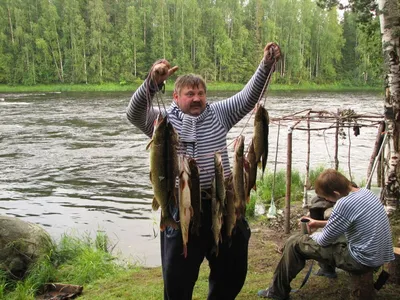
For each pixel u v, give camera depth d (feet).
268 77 10.90
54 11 211.82
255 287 15.97
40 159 52.75
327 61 235.40
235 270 11.41
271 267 18.81
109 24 217.36
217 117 11.04
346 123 29.86
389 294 14.19
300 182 35.09
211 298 11.84
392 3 20.42
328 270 15.99
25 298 17.43
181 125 10.63
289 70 222.07
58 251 22.49
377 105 110.32
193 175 9.92
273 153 55.11
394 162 21.09
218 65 221.87
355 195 12.32
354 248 12.26
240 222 11.14
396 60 20.51
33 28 211.00
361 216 12.04
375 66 33.09
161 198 9.89
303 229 14.37
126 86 206.08
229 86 206.28
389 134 21.08
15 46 207.00
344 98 140.56
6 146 60.85
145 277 18.98
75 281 19.29
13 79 203.62
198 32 224.53
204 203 10.68
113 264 21.38
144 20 221.25
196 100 10.60
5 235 20.31
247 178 10.90
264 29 224.12
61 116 95.04
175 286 10.78
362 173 43.45
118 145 62.28
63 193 38.40
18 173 45.98
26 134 71.41
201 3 231.91
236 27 232.53
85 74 205.77
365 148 57.93
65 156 54.65
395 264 14.84
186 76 10.76
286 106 108.99
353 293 12.79
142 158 53.62
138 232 27.89
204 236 10.79
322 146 59.98
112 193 38.37
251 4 236.84
